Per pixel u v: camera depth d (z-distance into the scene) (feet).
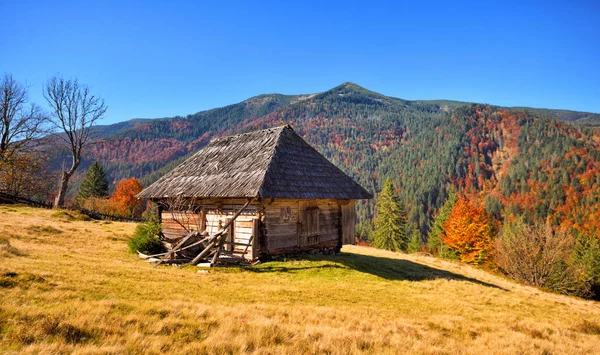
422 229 465.47
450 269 90.84
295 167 65.31
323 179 68.39
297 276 50.78
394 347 25.81
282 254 59.88
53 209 118.73
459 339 31.45
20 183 140.05
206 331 24.29
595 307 75.00
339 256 68.18
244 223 58.85
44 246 56.59
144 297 31.50
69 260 45.14
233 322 26.27
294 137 73.56
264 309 32.04
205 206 65.36
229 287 40.42
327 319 30.89
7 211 100.42
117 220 139.64
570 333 39.45
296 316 30.89
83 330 21.42
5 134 133.08
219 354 20.85
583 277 154.20
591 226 359.46
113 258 53.88
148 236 60.64
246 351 21.67
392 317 35.55
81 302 26.86
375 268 64.85
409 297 46.42
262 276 48.65
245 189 55.83
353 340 25.59
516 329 38.11
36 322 21.30
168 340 21.84
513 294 64.75
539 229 143.54
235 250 59.21
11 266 34.68
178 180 73.46
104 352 18.88
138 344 20.58
